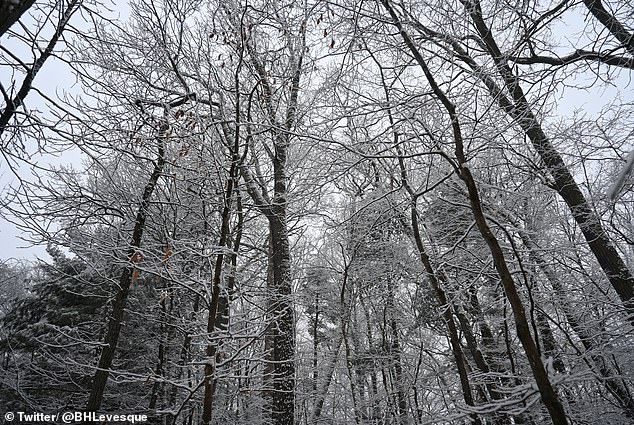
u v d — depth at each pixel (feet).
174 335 34.73
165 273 18.80
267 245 38.86
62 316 35.73
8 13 7.11
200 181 24.94
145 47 27.20
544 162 22.70
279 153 29.68
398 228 29.19
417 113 18.95
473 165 22.70
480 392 22.93
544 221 26.35
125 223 26.68
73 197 24.17
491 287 26.37
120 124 24.81
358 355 36.24
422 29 17.78
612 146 22.49
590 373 10.12
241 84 23.72
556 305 24.31
